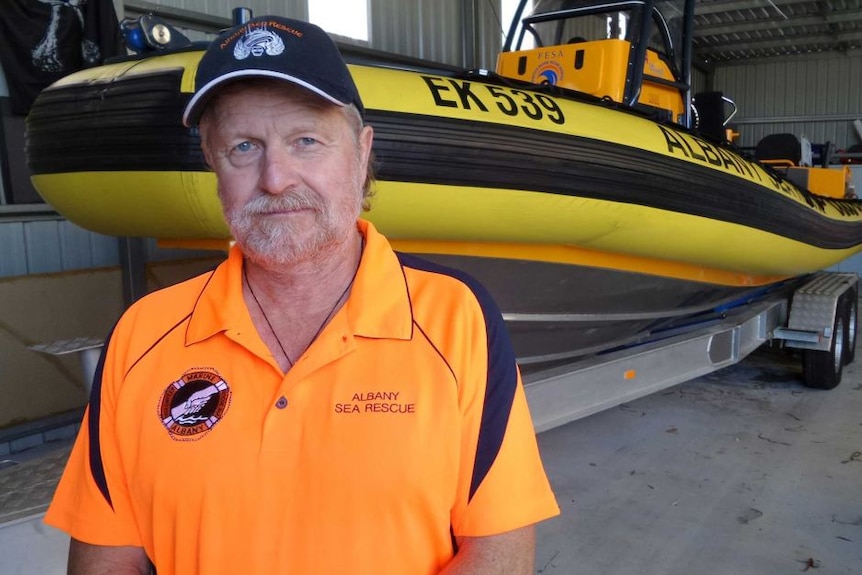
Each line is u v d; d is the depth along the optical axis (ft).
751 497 8.87
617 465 9.91
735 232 8.90
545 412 7.70
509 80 6.77
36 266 12.35
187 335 2.85
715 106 13.00
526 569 2.86
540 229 6.87
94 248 13.17
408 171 5.86
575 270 8.04
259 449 2.68
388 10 19.21
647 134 7.59
